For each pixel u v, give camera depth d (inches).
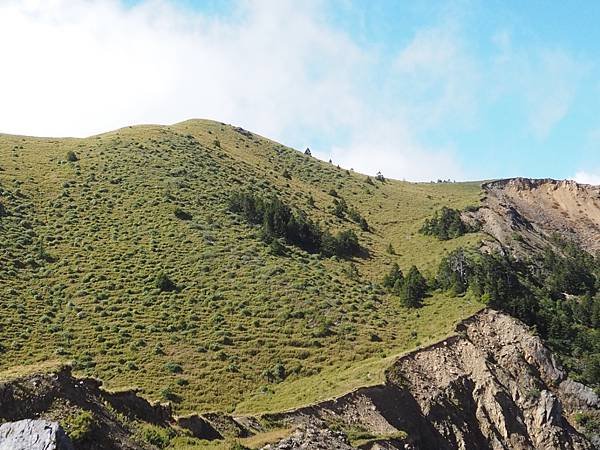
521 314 2719.0
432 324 2655.0
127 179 3767.2
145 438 1072.2
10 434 760.3
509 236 4279.0
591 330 2812.5
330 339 2420.0
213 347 2223.2
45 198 3319.4
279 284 2856.8
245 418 1520.7
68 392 997.8
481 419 2140.7
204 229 3287.4
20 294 2373.3
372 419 1781.5
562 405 2330.2
